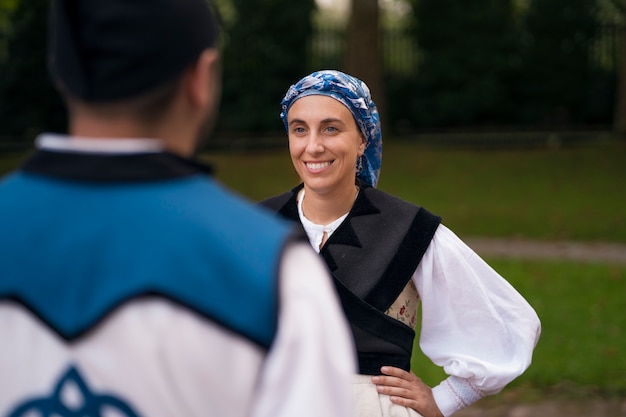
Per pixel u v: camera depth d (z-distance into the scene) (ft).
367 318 9.11
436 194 48.73
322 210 9.70
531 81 72.13
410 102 72.38
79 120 4.80
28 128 65.46
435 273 9.43
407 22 74.54
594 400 19.84
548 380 20.84
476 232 38.96
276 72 69.36
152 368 4.42
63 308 4.54
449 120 71.87
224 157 63.67
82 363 4.47
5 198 4.82
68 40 4.65
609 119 72.49
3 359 4.60
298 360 4.50
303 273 4.69
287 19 68.80
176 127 4.88
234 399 4.47
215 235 4.59
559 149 63.67
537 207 44.39
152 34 4.63
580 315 25.58
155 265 4.49
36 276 4.60
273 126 69.41
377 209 9.61
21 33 64.39
